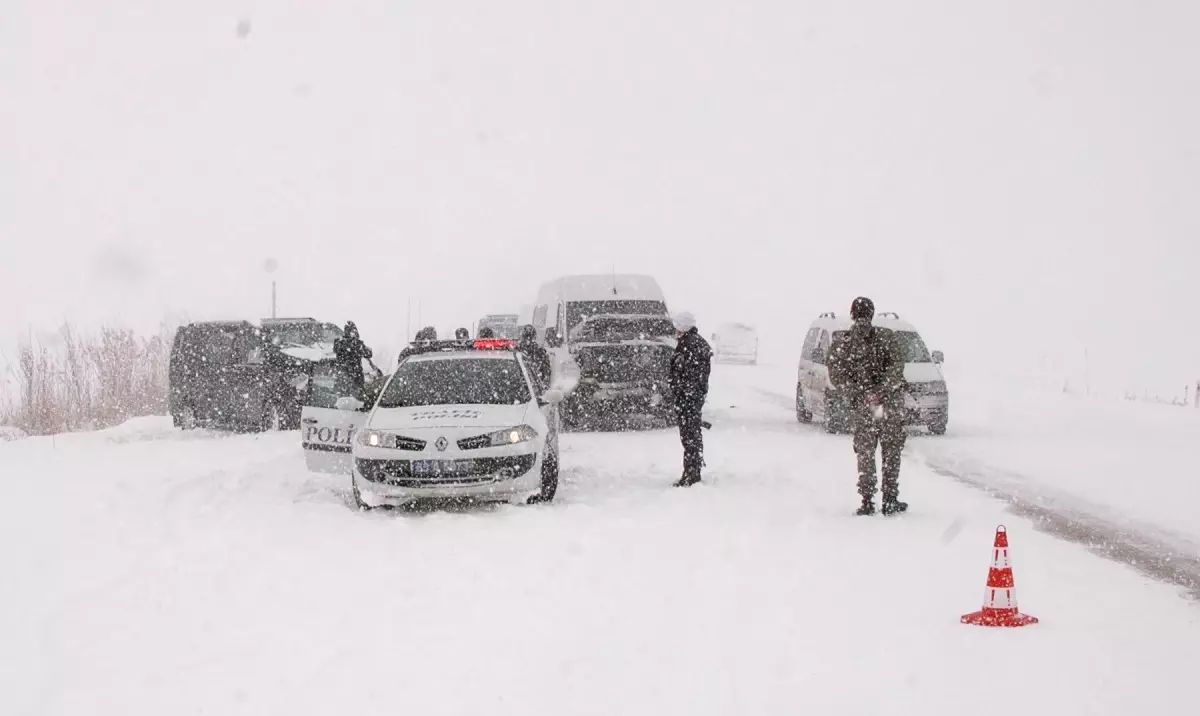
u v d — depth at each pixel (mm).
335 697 5543
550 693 5594
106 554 9016
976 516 10875
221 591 7816
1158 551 9289
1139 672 5992
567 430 20406
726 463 14828
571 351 20578
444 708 5371
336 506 11797
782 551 9133
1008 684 5777
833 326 19953
